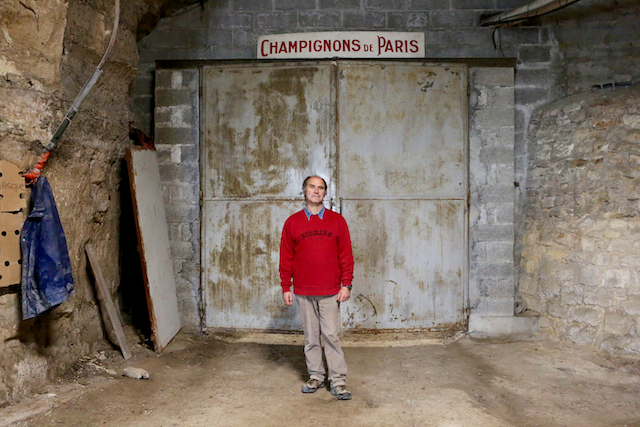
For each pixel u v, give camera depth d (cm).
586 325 451
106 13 417
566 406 333
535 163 528
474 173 502
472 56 529
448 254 499
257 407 333
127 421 310
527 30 529
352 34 514
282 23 529
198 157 505
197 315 505
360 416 318
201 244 504
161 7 510
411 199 497
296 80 497
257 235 500
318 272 343
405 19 528
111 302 420
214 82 502
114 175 467
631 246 433
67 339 381
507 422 310
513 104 502
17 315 326
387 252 498
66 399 324
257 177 499
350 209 496
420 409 329
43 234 327
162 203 492
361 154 496
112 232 468
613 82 528
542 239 506
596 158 470
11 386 315
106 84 452
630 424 307
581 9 528
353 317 498
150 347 448
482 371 401
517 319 496
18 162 327
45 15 336
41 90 347
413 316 499
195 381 383
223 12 531
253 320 501
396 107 497
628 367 396
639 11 522
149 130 533
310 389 356
